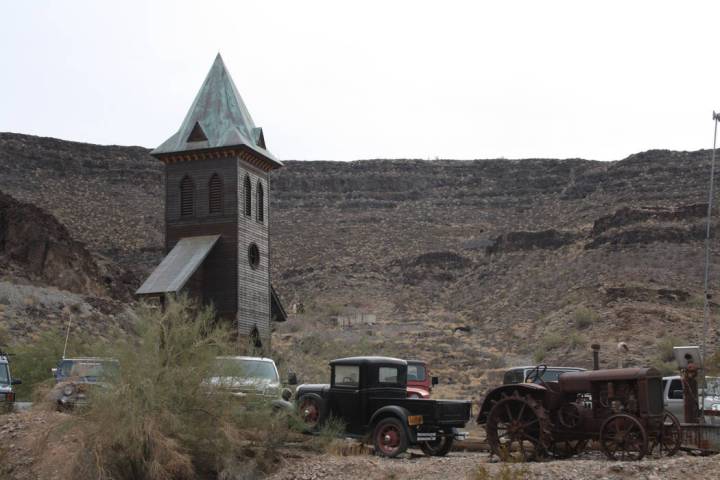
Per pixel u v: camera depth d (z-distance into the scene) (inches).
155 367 934.4
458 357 3988.7
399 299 6063.0
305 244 7273.6
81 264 3481.8
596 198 7076.8
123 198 7367.1
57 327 2554.1
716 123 1577.3
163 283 1818.4
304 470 902.4
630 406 844.6
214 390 966.4
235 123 2052.2
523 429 881.5
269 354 1921.8
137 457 892.0
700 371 1107.3
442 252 6574.8
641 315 4217.5
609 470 751.1
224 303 1926.7
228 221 1953.7
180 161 2006.6
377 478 851.4
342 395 1032.8
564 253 5851.4
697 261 4992.6
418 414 976.9
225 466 922.7
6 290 2743.6
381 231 7480.3
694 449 855.7
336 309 5615.2
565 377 887.7
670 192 6624.0
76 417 917.2
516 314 5068.9
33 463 933.2
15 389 1557.6
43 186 7273.6
